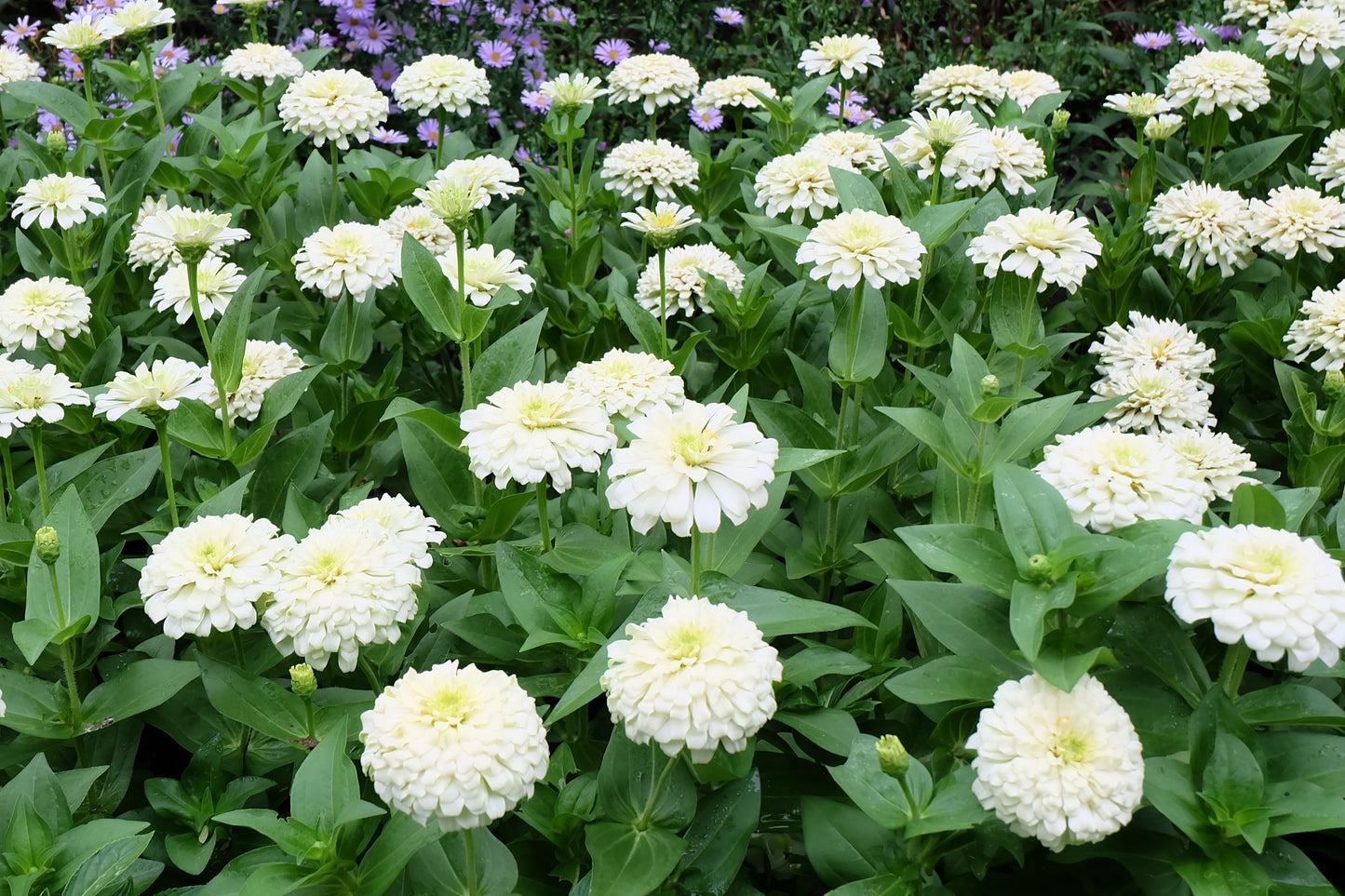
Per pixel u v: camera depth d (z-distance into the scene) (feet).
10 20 7.45
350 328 4.07
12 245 5.02
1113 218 5.61
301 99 4.54
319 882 2.74
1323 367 3.87
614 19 7.59
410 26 6.91
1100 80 7.32
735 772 2.89
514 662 3.31
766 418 3.61
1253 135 5.63
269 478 3.59
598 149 6.77
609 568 3.08
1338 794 2.73
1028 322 3.58
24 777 2.87
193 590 2.90
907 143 4.55
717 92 5.42
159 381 3.18
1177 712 2.89
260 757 3.13
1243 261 4.34
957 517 3.43
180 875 3.04
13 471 3.84
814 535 3.68
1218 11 6.81
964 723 3.00
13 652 3.26
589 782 2.95
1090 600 2.74
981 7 8.41
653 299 4.20
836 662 3.00
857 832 2.87
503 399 3.11
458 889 2.83
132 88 5.28
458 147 5.15
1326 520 3.36
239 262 4.77
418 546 3.13
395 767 2.56
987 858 2.90
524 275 3.84
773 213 4.40
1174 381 3.73
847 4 7.34
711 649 2.64
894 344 4.43
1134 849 2.79
